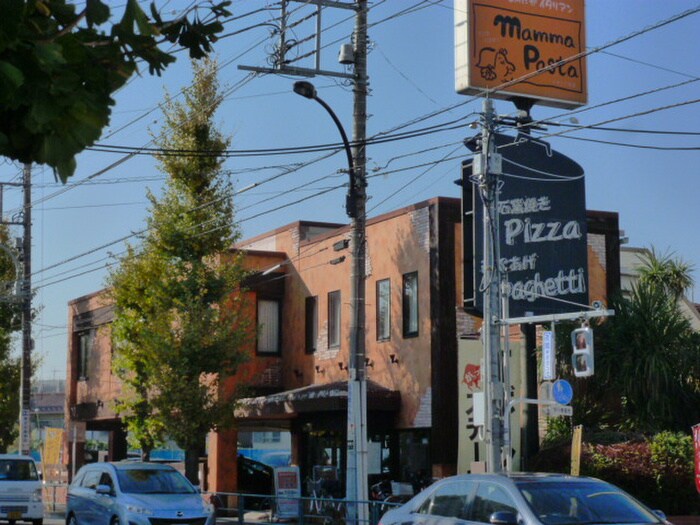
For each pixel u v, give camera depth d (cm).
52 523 3253
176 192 3116
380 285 3020
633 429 2583
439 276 2755
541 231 2567
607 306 2875
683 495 2334
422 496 1399
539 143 2589
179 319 3045
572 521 1191
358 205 2242
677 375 2578
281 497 2573
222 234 3117
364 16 2294
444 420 2700
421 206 2855
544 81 2658
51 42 516
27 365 3947
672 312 2647
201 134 3097
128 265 3134
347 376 3117
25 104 513
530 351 2505
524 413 2472
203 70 3106
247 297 3462
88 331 4578
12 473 2994
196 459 3073
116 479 2344
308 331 3384
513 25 2641
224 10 604
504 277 2205
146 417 3225
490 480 1289
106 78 550
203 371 3028
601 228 2975
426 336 2784
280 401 3023
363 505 2136
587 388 2650
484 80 2594
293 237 3522
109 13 539
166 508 2216
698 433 1891
